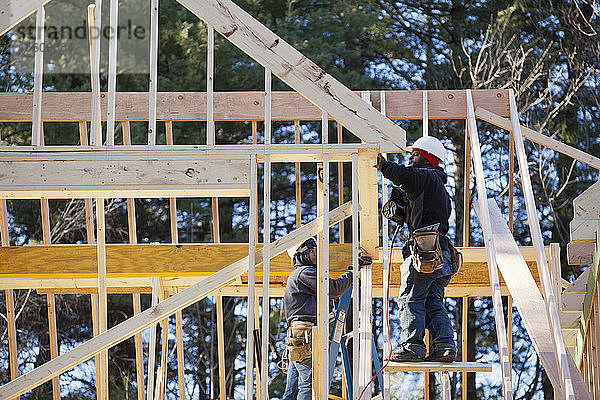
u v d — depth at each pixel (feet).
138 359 36.14
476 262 33.35
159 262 31.09
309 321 25.20
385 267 27.99
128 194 24.12
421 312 23.67
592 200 29.25
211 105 24.02
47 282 33.68
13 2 24.16
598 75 69.97
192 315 68.33
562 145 35.60
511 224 36.70
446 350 23.18
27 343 67.21
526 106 63.31
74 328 67.46
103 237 26.84
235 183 23.41
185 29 63.10
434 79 69.77
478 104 35.88
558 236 70.28
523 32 70.64
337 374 67.10
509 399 22.58
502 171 71.15
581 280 30.40
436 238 23.40
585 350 27.94
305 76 23.93
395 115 35.78
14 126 66.90
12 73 65.77
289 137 70.13
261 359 22.21
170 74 64.18
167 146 23.59
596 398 26.07
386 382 24.63
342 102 23.86
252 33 24.06
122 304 65.36
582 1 70.79
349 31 68.08
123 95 35.73
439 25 71.41
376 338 68.49
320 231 23.45
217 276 22.93
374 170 24.47
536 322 23.63
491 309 70.44
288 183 69.26
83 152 23.56
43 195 23.94
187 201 66.54
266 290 22.48
